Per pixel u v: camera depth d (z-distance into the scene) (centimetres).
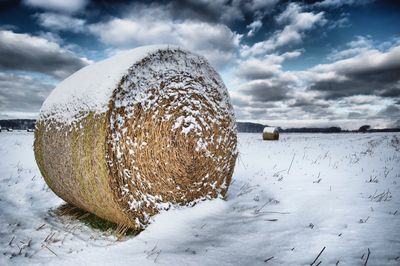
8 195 576
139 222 397
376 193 536
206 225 407
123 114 382
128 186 387
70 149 408
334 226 378
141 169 400
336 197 510
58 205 533
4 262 305
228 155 514
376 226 370
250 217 432
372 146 1638
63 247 348
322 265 280
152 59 413
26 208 509
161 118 419
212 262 296
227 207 484
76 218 465
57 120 447
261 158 1095
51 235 387
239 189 601
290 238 348
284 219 416
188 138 448
